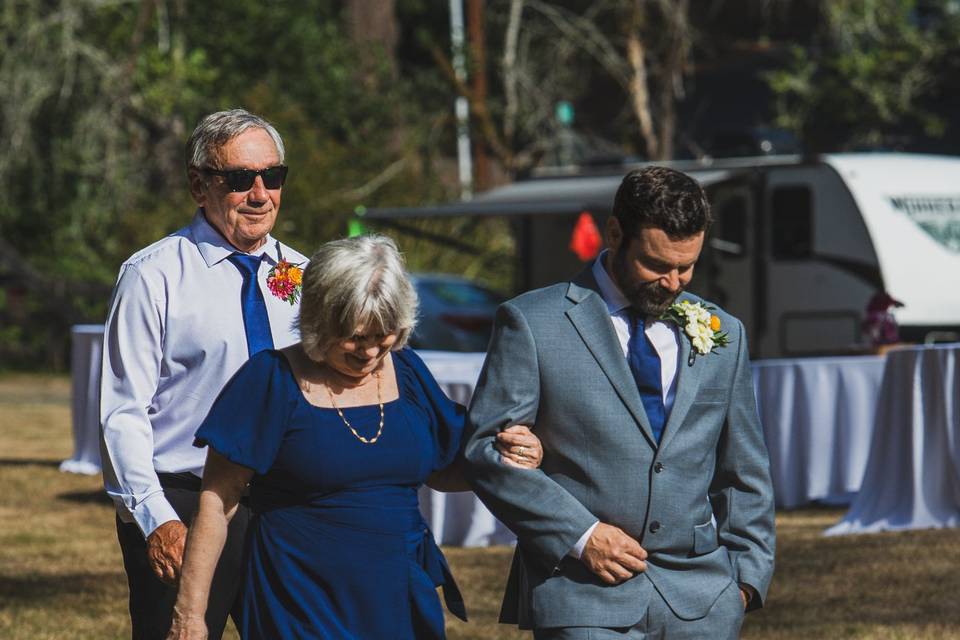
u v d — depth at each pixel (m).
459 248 31.36
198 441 4.85
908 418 12.31
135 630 5.79
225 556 5.67
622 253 5.00
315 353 4.84
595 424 4.99
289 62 39.16
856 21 36.75
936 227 24.22
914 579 10.34
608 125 42.09
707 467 5.14
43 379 31.78
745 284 25.27
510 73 39.75
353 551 4.87
